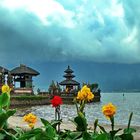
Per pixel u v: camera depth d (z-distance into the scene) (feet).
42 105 301.84
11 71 312.71
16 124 40.09
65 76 354.33
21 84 313.94
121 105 337.52
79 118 19.71
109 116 19.47
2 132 17.28
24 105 280.72
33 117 22.06
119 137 19.16
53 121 22.38
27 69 314.55
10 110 17.69
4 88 20.79
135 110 235.81
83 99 21.59
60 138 18.33
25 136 16.72
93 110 228.43
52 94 321.73
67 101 318.65
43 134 17.25
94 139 16.75
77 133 18.39
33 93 314.55
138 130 36.17
